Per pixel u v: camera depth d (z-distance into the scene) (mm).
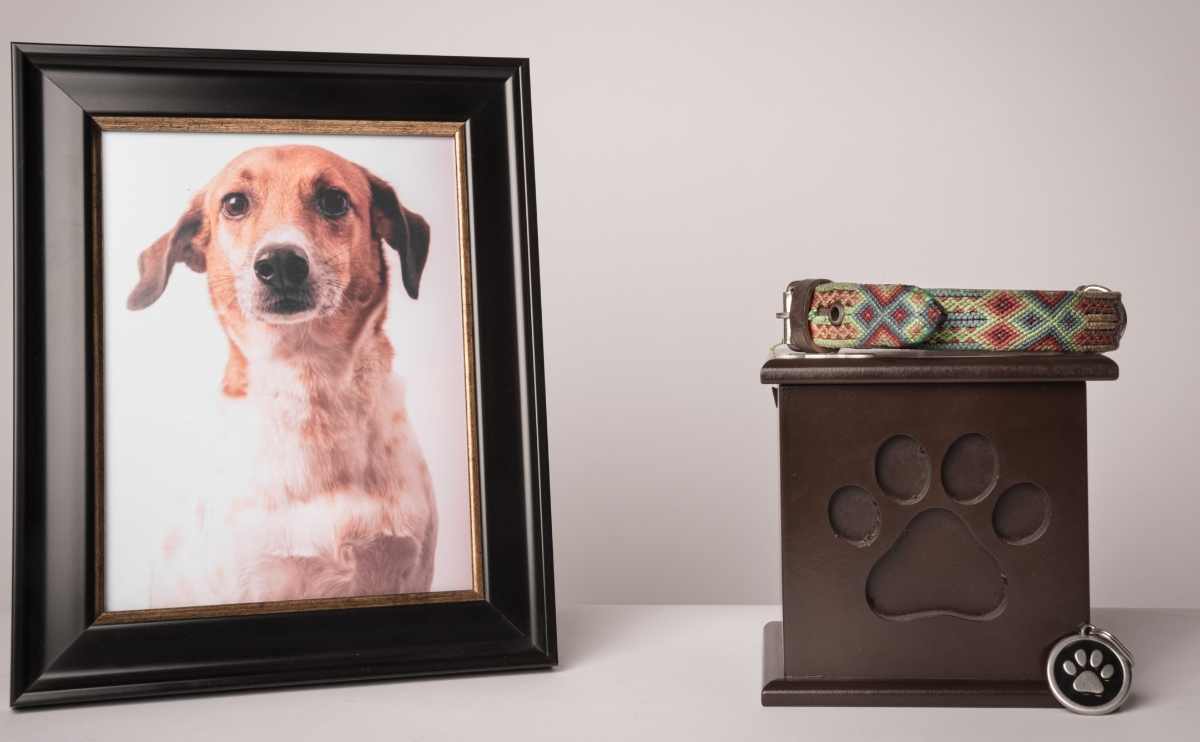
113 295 838
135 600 814
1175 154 1757
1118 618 1009
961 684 777
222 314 856
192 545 829
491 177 906
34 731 733
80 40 1689
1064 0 1759
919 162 1776
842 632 791
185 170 863
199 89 869
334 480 857
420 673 829
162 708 777
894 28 1774
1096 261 1764
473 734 717
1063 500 783
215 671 804
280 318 865
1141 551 1812
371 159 893
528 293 895
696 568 1843
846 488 792
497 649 850
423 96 905
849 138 1782
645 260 1808
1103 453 1810
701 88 1790
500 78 917
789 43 1783
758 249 1799
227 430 847
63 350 820
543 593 861
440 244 896
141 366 837
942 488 786
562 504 1830
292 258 871
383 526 859
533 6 1776
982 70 1767
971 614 790
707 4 1786
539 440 879
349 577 848
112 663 793
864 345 795
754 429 1830
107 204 845
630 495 1833
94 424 820
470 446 879
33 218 826
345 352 873
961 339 797
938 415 786
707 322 1814
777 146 1790
